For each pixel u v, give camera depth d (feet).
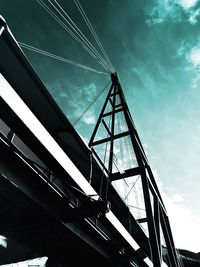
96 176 39.55
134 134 46.09
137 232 52.54
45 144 18.45
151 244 31.89
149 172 47.57
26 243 29.53
